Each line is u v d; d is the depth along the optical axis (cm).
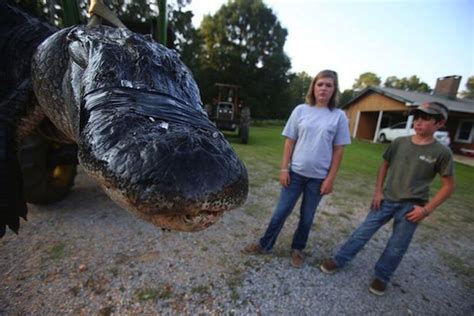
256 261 270
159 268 243
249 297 221
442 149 213
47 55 145
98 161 82
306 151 246
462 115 1609
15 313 183
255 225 348
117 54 121
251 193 468
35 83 155
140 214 82
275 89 3056
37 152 290
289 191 260
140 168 76
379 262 243
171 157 78
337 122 241
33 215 315
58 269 229
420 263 303
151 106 102
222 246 290
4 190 162
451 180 210
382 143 1808
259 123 2834
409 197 226
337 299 230
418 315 223
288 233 335
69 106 131
